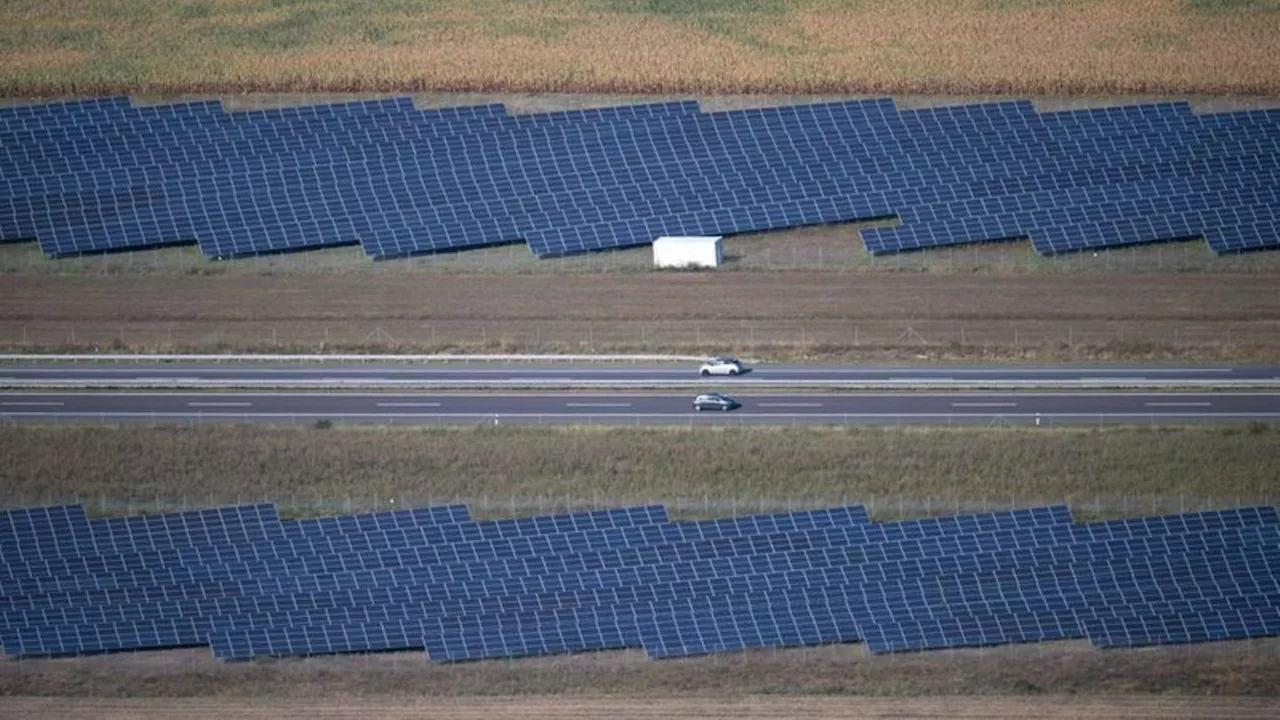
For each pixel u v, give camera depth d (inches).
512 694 6215.6
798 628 6471.5
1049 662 6348.4
